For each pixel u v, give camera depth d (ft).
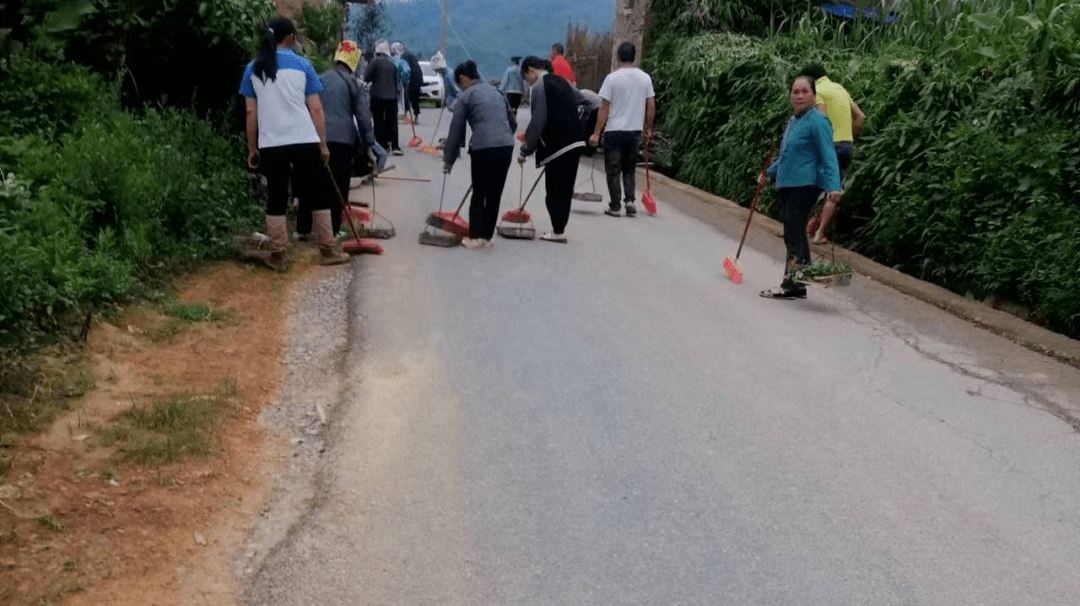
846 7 56.39
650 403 18.94
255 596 12.23
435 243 30.89
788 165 26.45
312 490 14.99
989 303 28.58
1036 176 27.89
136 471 14.62
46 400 16.16
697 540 14.08
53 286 19.31
